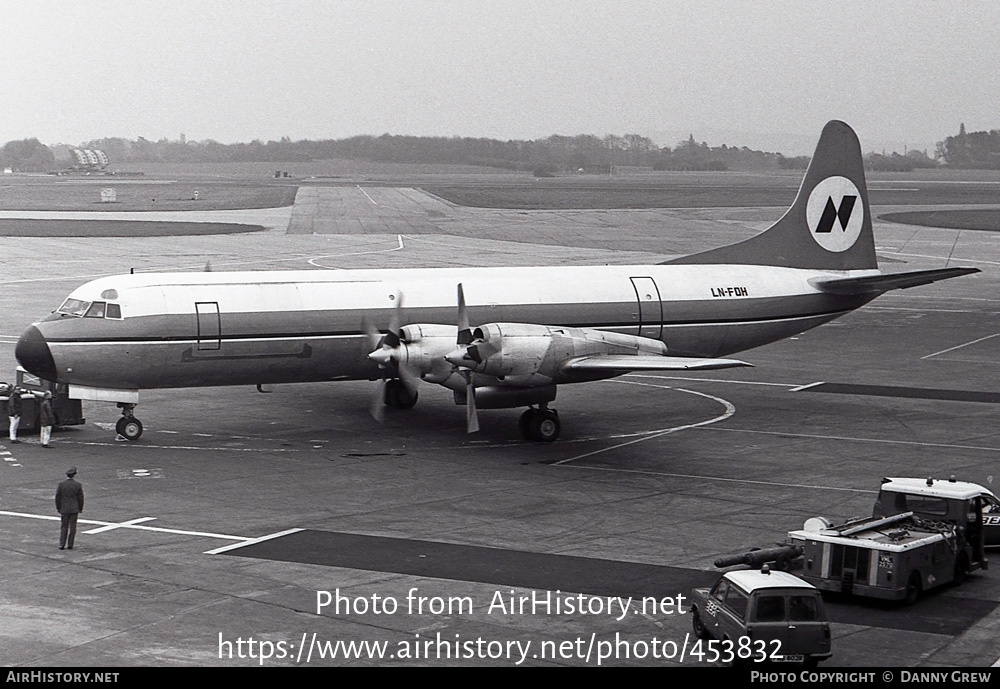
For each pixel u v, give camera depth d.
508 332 34.38
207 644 18.86
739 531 26.42
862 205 46.38
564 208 161.25
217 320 36.59
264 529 26.19
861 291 45.19
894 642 19.53
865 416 41.69
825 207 45.69
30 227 123.75
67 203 170.00
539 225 131.25
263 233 118.06
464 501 29.17
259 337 37.06
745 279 43.78
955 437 37.84
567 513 28.05
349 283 38.97
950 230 128.50
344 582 22.33
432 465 33.53
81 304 36.03
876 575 21.23
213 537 25.45
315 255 95.25
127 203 170.75
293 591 21.72
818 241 45.75
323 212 151.12
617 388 48.16
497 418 41.47
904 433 38.53
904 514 23.31
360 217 142.25
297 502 28.80
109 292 36.12
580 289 41.16
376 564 23.58
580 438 37.81
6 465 32.56
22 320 62.06
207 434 37.75
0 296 71.56
